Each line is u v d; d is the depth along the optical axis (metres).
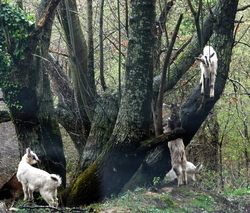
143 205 7.92
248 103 17.25
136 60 9.02
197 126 10.19
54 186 8.77
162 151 10.30
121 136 9.19
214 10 10.11
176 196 8.97
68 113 13.63
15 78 10.59
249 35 17.73
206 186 12.07
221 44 9.84
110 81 17.69
